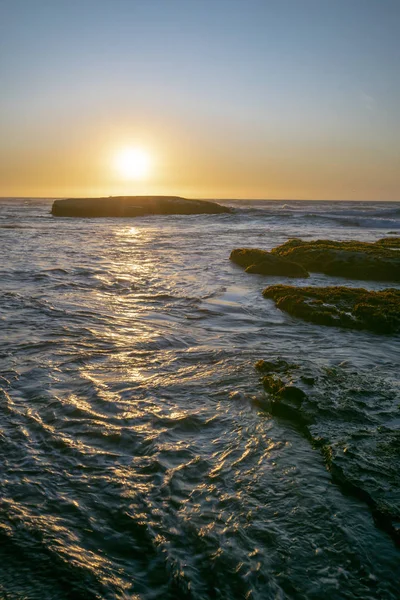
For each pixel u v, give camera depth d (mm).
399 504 3068
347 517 3037
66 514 3039
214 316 8477
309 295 9445
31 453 3740
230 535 2875
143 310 8812
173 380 5316
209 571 2609
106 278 12086
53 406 4574
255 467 3602
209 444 3945
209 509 3111
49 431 4094
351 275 13078
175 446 3893
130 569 2625
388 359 6199
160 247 20297
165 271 13492
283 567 2635
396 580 2549
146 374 5500
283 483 3396
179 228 33438
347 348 6695
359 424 4168
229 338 7094
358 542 2818
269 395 4859
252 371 5602
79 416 4383
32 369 5551
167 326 7719
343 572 2602
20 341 6641
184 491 3297
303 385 4902
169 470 3543
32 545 2764
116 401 4723
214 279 12320
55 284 11094
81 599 2416
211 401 4777
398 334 7473
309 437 4039
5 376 5309
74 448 3830
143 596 2451
